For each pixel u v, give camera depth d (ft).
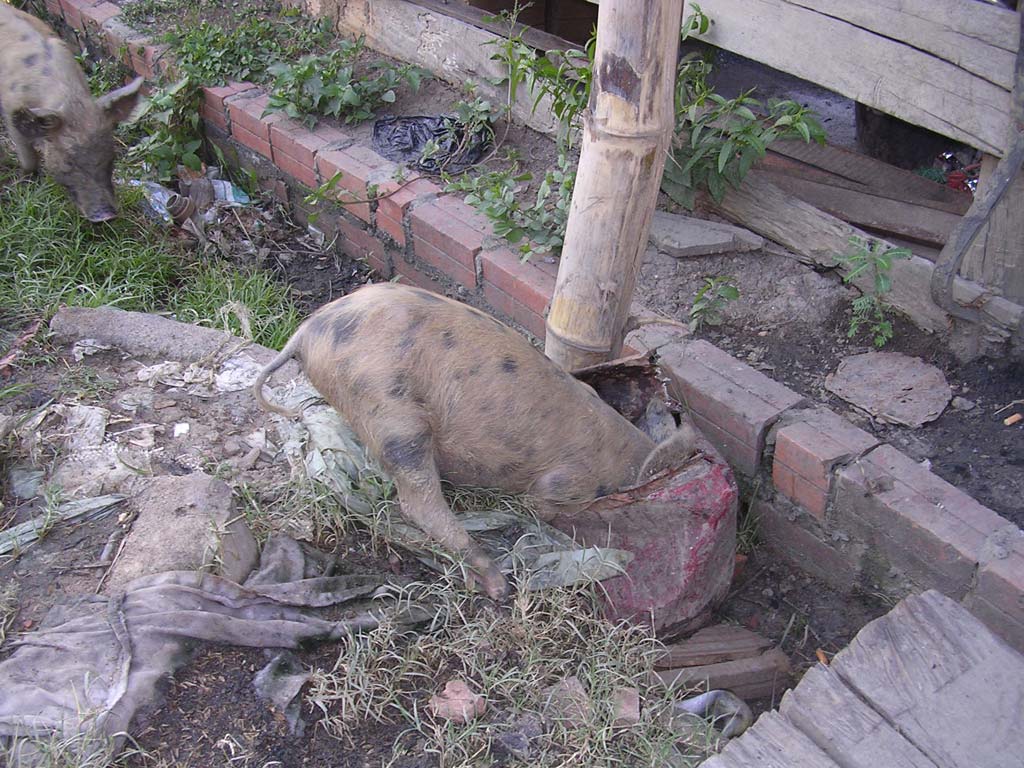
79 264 15.15
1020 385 11.69
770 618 11.05
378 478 10.28
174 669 8.55
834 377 12.02
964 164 16.76
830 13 12.24
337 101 17.06
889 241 13.25
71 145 15.37
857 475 10.33
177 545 9.29
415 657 8.86
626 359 10.49
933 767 7.48
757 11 13.07
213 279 15.40
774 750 7.74
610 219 9.93
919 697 7.95
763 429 11.03
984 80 11.00
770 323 12.85
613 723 8.52
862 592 10.91
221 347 12.90
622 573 9.88
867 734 7.74
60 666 8.39
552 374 9.66
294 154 17.01
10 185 16.63
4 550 9.52
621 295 10.44
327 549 10.00
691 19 13.53
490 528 9.91
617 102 9.34
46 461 10.78
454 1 17.80
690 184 13.80
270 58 19.03
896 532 10.14
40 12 23.40
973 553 9.53
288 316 14.96
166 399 11.95
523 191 15.11
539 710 8.66
